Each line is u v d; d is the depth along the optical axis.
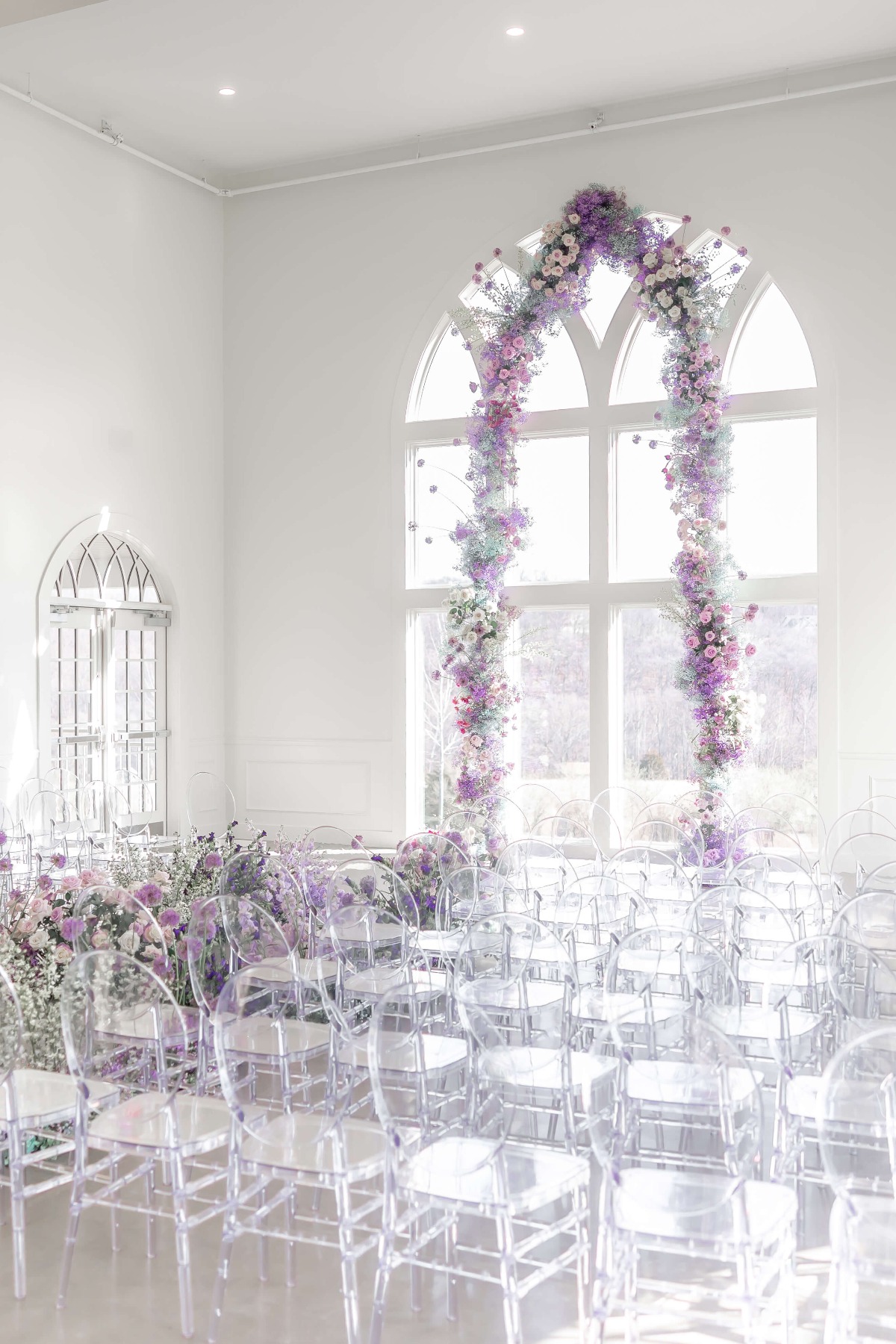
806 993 4.57
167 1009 3.77
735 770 8.63
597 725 9.44
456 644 9.15
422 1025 4.95
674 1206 2.82
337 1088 4.08
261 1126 3.45
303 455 10.48
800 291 8.73
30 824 8.66
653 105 9.09
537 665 9.71
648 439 9.39
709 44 8.25
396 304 10.10
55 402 9.10
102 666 9.70
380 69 8.59
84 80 8.70
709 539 8.58
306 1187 4.34
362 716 10.25
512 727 9.30
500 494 9.20
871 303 8.55
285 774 10.55
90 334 9.42
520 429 9.70
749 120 8.87
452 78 8.73
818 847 8.75
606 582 9.41
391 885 5.95
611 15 7.82
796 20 7.93
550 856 7.38
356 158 10.12
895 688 8.48
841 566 8.63
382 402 10.16
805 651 8.89
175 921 5.14
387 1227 3.06
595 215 8.95
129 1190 4.24
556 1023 4.54
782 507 8.95
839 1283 2.63
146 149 9.91
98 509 9.48
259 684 10.65
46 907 4.96
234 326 10.74
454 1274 3.35
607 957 5.30
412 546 10.12
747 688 9.02
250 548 10.70
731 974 4.02
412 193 10.02
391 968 4.87
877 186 8.53
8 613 8.70
